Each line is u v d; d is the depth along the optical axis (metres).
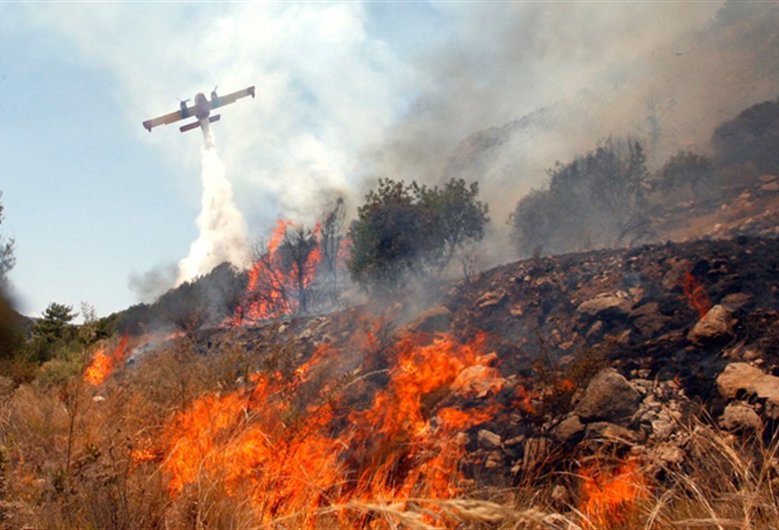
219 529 3.30
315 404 5.65
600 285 11.52
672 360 7.92
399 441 5.39
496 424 6.99
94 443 4.12
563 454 5.98
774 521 2.89
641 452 5.68
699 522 2.99
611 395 6.77
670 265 11.15
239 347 7.12
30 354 10.14
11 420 5.64
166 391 6.52
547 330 10.32
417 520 1.81
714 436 3.98
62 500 3.34
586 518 3.52
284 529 3.27
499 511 1.65
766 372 7.03
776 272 9.87
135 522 3.34
